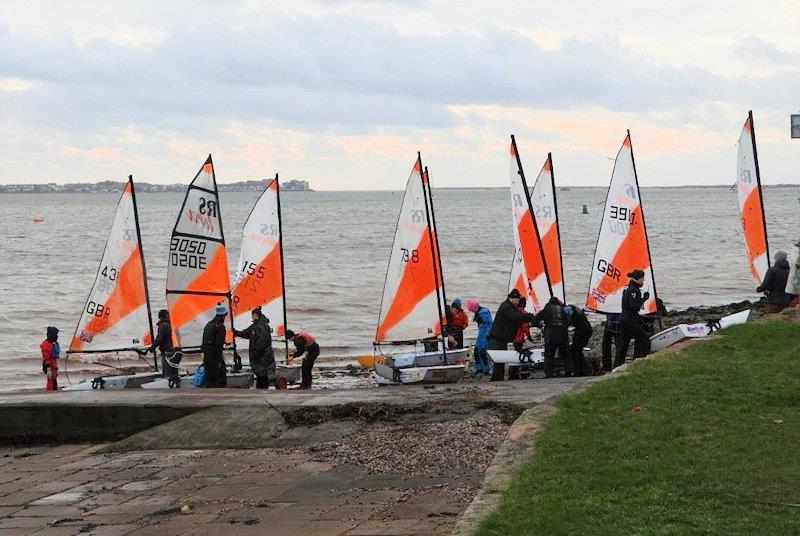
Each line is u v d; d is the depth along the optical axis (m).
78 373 58.94
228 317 44.00
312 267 124.75
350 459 22.17
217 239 43.81
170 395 29.83
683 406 21.23
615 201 41.28
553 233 50.94
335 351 65.31
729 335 30.33
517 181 46.56
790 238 162.88
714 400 21.75
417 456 21.66
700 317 65.06
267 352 38.59
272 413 26.42
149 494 20.92
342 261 133.25
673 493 15.72
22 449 28.09
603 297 41.59
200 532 17.72
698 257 135.25
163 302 86.19
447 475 20.02
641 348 35.88
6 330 75.69
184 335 43.44
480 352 45.22
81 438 28.45
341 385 50.97
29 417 28.59
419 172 42.22
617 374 25.30
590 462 17.61
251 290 46.75
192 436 25.66
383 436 23.72
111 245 42.34
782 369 24.75
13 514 20.12
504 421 23.81
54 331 42.53
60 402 28.75
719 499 15.34
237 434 25.45
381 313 43.25
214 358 38.19
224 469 22.52
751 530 14.00
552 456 18.23
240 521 18.20
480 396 26.73
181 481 21.77
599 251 41.72
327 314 83.88
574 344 37.16
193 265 43.34
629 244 41.19
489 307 84.06
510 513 15.34
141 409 28.05
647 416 20.45
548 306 35.88
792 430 18.98
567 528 14.42
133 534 18.02
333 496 19.34
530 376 37.28
